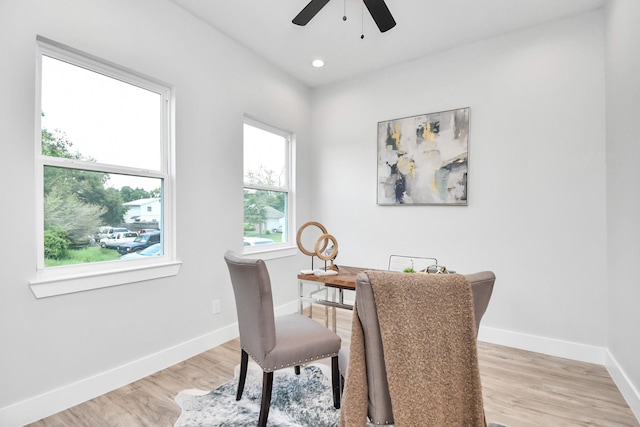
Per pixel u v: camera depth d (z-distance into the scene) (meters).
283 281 3.53
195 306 2.56
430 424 1.08
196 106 2.57
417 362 1.08
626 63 1.96
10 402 1.62
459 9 2.44
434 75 3.12
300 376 2.16
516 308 2.73
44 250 1.79
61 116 1.87
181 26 2.45
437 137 3.08
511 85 2.75
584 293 2.48
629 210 1.92
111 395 1.95
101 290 1.98
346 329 3.12
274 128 3.51
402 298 1.08
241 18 2.59
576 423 1.72
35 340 1.70
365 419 1.14
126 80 2.18
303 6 2.43
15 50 1.63
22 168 1.67
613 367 2.19
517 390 2.05
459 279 1.11
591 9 2.43
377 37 2.84
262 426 1.59
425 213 3.18
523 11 2.47
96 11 1.95
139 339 2.18
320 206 3.87
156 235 2.37
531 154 2.67
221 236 2.78
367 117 3.54
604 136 2.40
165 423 1.69
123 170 2.15
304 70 3.49
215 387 2.05
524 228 2.70
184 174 2.48
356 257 3.60
